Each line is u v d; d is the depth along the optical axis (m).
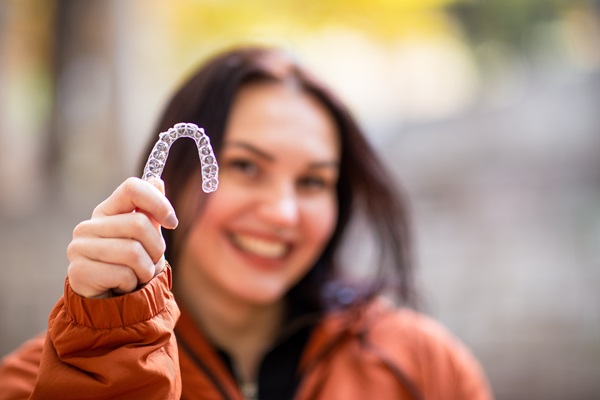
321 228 1.47
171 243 1.34
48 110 7.22
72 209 6.44
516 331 4.02
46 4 7.09
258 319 1.50
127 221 0.86
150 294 0.89
